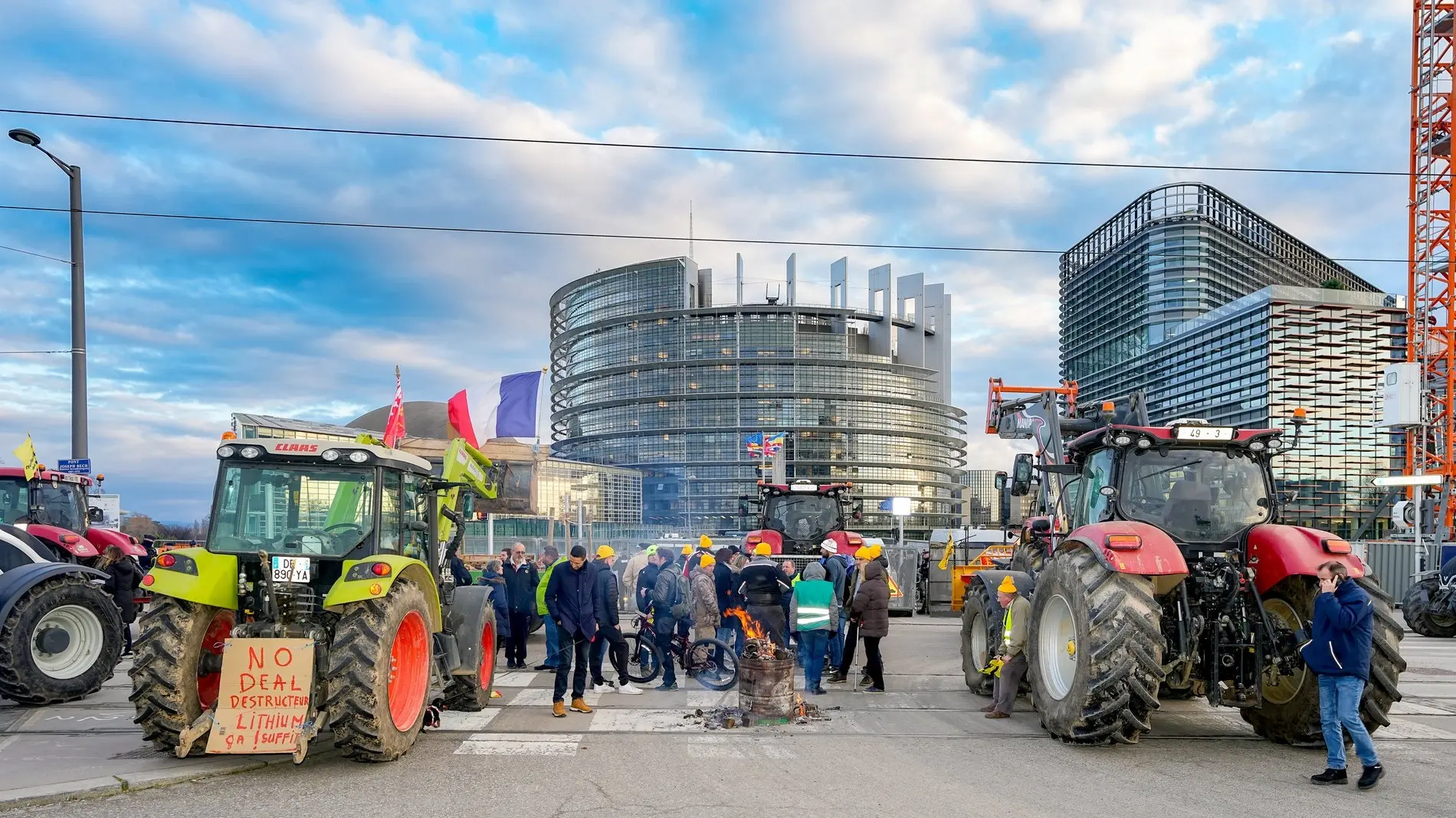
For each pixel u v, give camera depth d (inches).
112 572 490.6
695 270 7170.3
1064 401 609.6
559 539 1244.5
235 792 237.5
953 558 860.6
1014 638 349.7
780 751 289.9
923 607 884.0
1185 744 307.3
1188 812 226.5
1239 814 225.1
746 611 413.7
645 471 6796.3
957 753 290.2
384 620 262.7
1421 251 2026.3
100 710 346.0
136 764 260.7
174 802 228.4
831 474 6668.3
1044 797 239.3
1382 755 292.2
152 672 260.8
